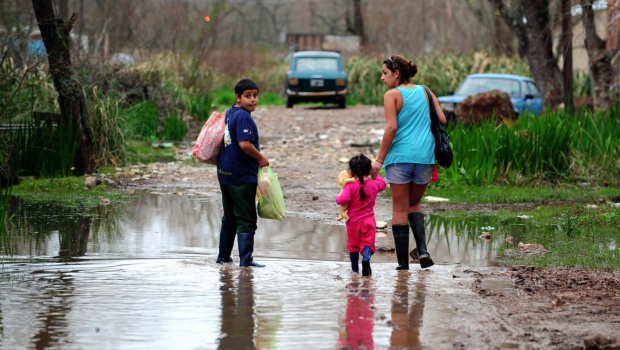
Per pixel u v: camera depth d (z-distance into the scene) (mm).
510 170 36688
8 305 15969
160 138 54500
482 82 56438
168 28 95938
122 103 48094
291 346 13492
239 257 20375
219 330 14375
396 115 19594
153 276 18703
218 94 92250
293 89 87625
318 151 49469
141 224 26281
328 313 15523
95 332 14203
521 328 14531
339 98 88188
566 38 46688
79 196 32281
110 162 41531
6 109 39719
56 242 22891
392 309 15828
